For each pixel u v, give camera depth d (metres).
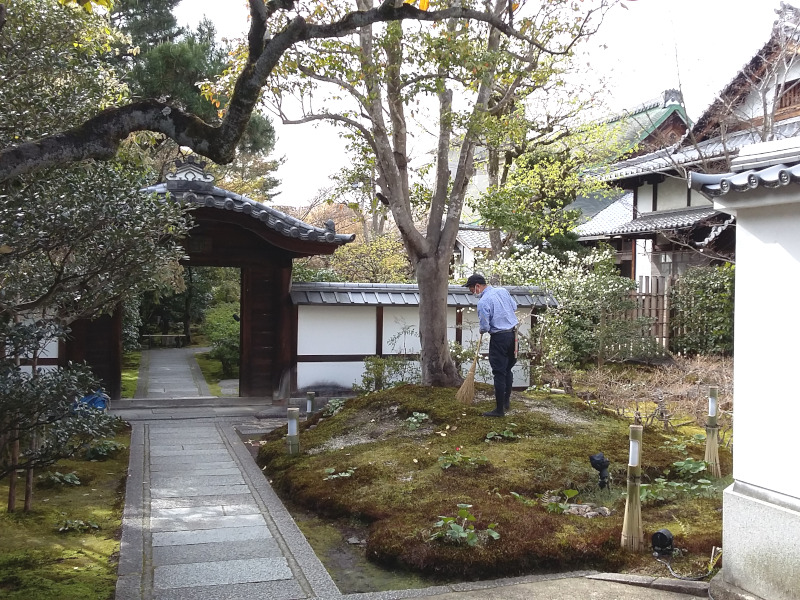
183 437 8.60
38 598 3.88
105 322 10.61
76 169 4.22
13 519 5.38
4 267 3.96
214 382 13.94
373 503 5.46
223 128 3.60
